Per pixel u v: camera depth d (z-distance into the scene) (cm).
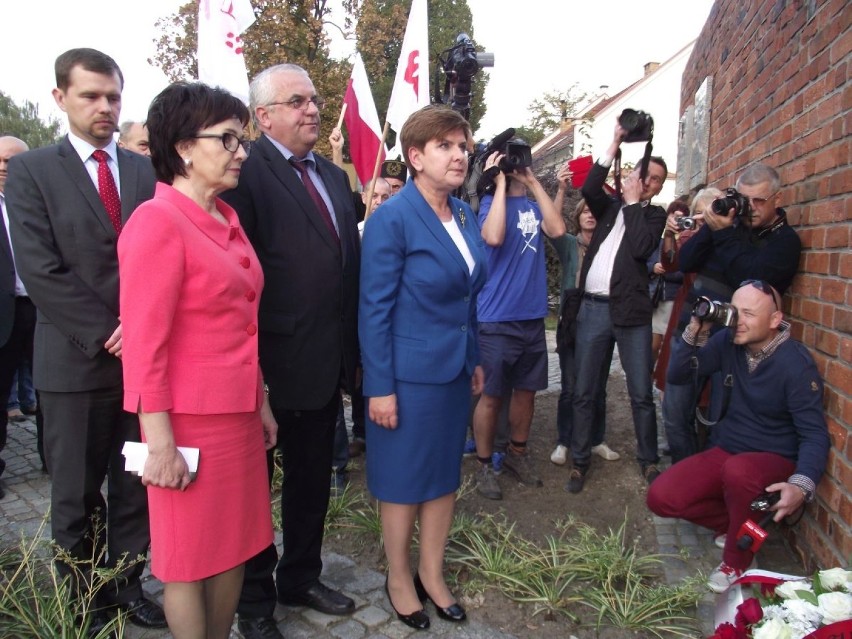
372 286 238
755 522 278
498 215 362
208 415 189
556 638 256
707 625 262
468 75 414
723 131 515
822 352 283
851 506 246
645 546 330
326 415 254
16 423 538
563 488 394
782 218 323
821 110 290
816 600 200
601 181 377
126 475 254
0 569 282
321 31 1856
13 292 394
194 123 184
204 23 435
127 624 258
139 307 175
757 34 406
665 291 529
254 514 205
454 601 265
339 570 299
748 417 297
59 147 245
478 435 382
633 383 386
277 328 237
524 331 384
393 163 499
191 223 186
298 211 237
